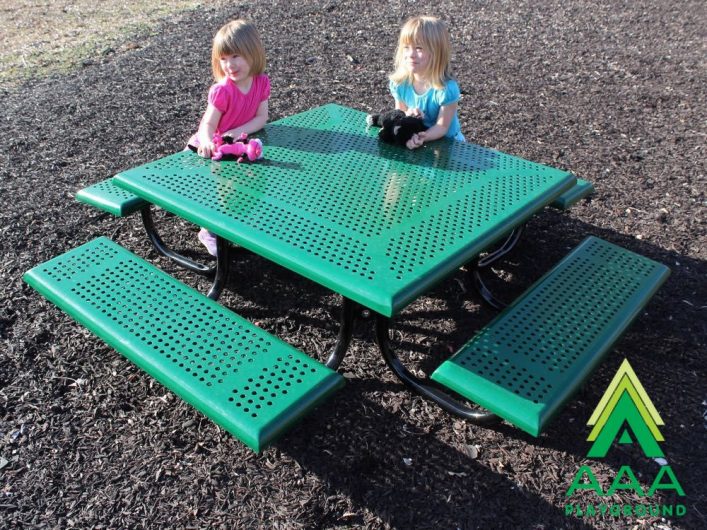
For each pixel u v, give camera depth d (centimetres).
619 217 390
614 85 595
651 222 385
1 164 430
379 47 683
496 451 240
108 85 572
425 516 215
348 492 222
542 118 523
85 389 261
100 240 281
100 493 219
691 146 478
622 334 234
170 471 228
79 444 237
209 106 319
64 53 663
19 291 312
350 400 260
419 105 336
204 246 357
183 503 217
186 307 237
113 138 471
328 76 598
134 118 505
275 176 275
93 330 229
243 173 277
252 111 332
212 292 304
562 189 281
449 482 227
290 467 231
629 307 247
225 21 767
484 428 250
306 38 706
